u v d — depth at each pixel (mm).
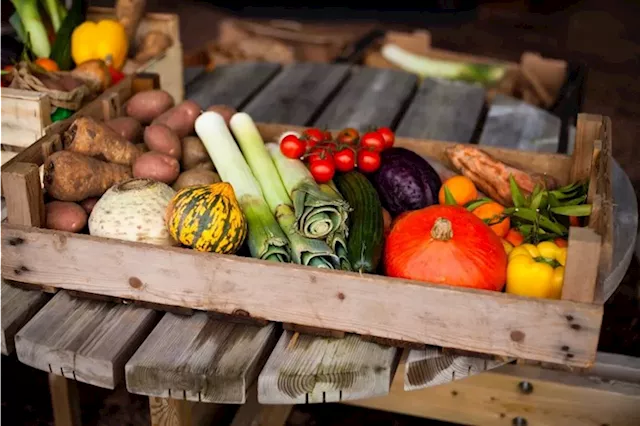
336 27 5969
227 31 4809
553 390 2209
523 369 2252
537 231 1777
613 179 2295
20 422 2674
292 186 1818
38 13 2518
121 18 2727
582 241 1417
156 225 1693
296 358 1533
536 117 2867
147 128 1941
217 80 3199
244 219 1678
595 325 1442
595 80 5508
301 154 1925
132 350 1593
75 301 1685
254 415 2326
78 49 2459
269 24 5199
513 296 1465
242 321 1622
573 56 5953
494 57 5910
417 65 4074
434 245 1585
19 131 2025
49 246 1648
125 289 1643
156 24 2787
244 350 1555
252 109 2893
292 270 1537
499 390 2258
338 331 1575
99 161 1854
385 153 2021
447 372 1533
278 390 1498
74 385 2496
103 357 1521
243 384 1494
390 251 1654
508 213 1824
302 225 1679
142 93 2133
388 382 1522
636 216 2131
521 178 1973
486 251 1592
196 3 6777
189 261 1581
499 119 2852
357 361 1524
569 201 1882
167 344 1564
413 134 2711
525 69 3842
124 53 2531
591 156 1978
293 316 1577
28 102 1990
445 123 2809
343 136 2057
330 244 1685
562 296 1464
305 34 5023
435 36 6316
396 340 1553
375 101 3004
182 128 2049
